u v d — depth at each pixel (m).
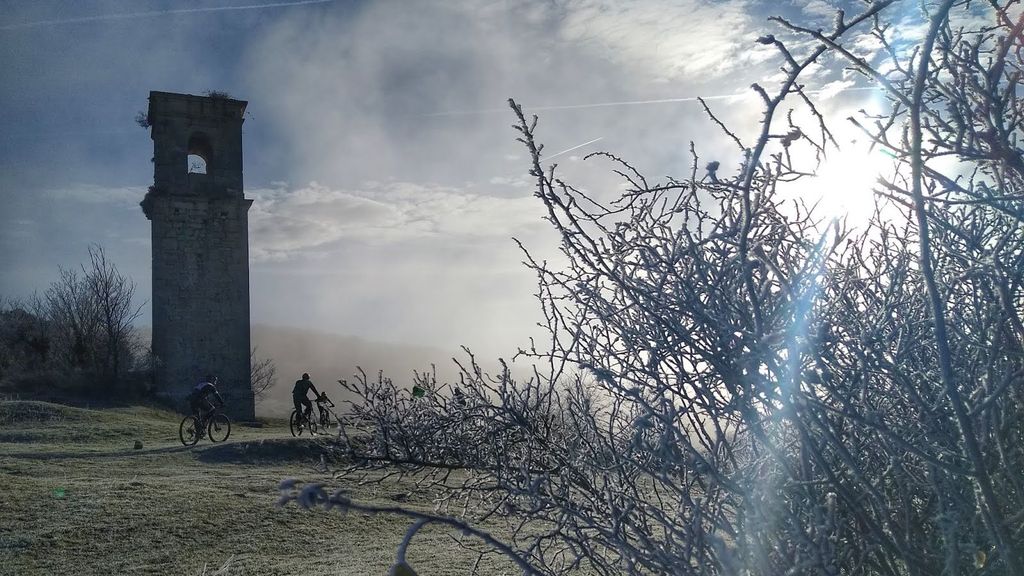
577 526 2.71
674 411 2.24
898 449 2.19
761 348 1.94
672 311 2.33
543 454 2.97
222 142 39.59
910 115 1.73
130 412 31.36
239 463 14.13
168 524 8.34
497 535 7.10
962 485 2.21
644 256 2.43
